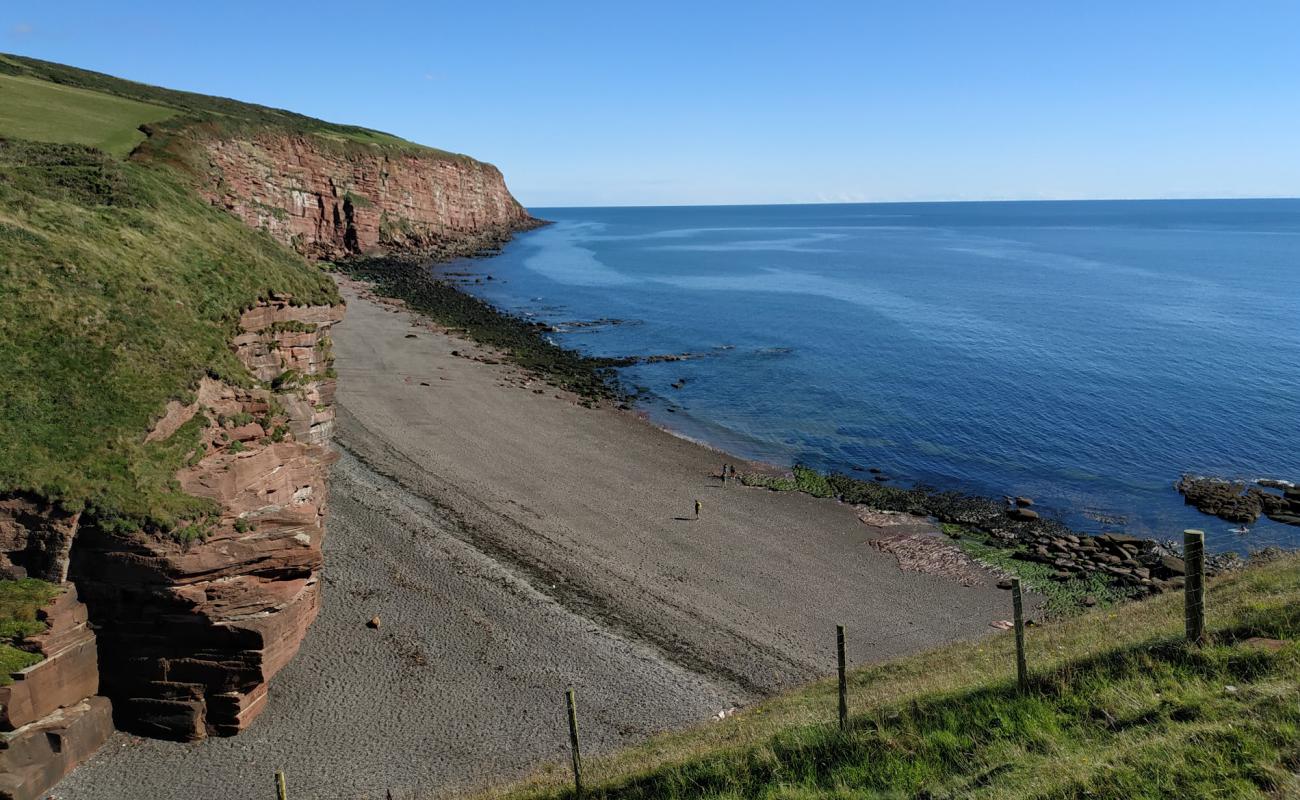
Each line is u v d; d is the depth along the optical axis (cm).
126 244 2759
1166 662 1273
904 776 1163
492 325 8231
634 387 6362
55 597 1947
